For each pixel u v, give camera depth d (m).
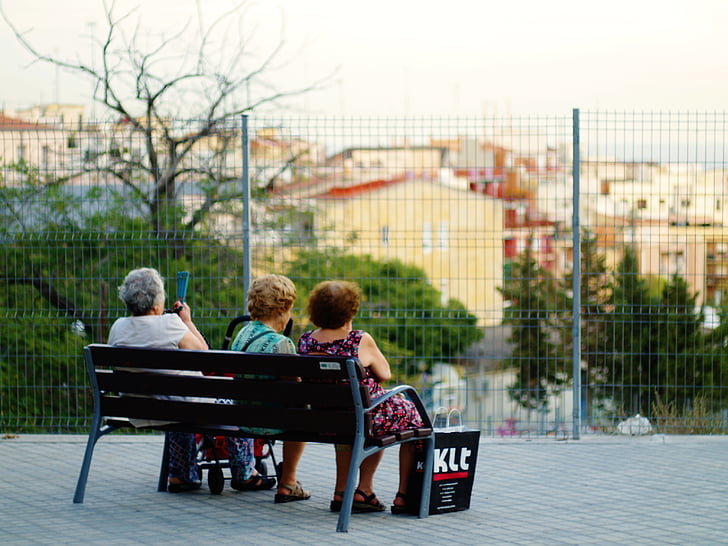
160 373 5.82
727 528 5.33
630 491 6.33
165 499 6.05
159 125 9.88
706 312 8.70
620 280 8.86
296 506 5.88
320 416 5.36
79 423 9.09
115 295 9.77
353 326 8.91
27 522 5.42
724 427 8.52
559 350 8.88
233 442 6.17
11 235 9.60
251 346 5.79
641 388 8.59
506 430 8.64
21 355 9.15
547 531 5.26
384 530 5.26
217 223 10.65
